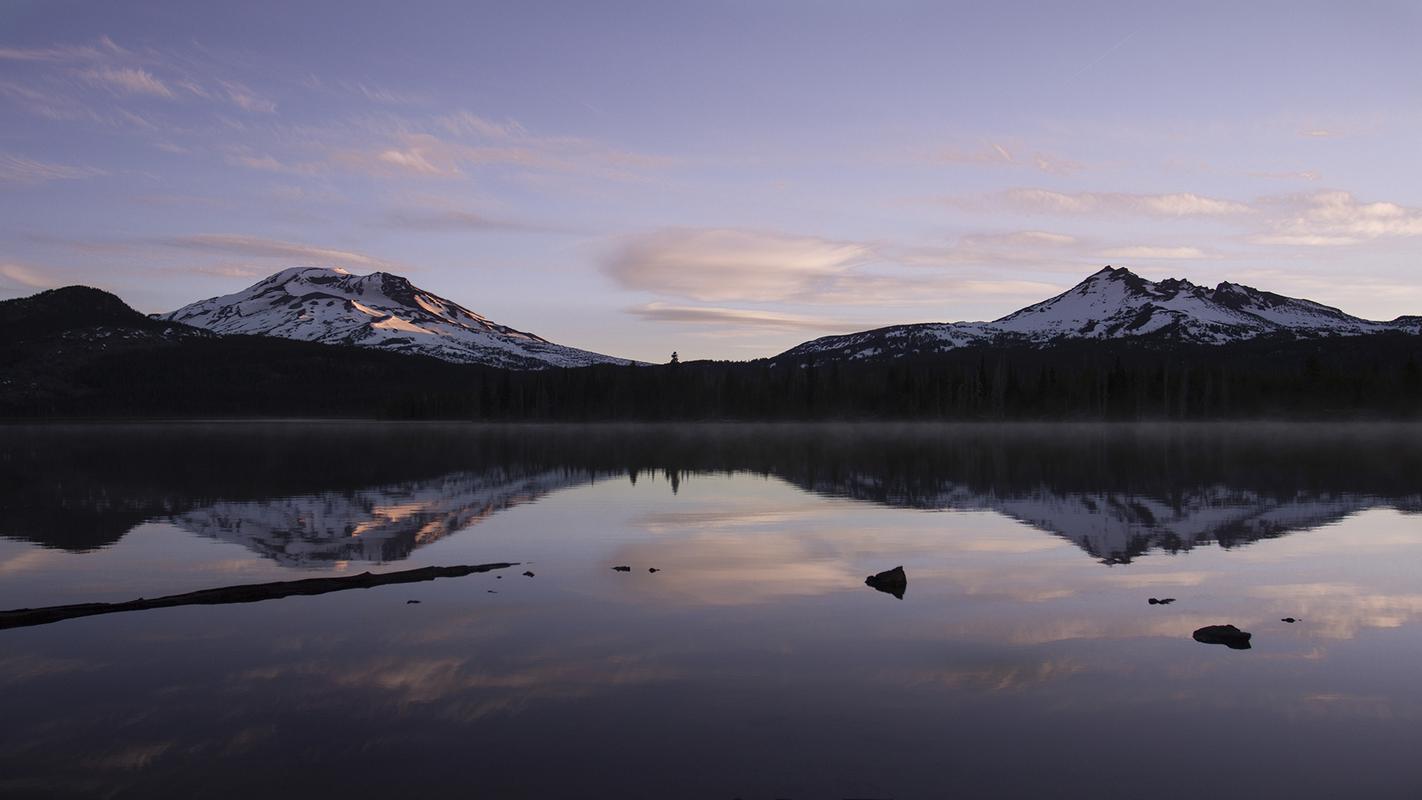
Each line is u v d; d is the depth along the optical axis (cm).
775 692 1357
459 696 1348
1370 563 2400
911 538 2862
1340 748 1159
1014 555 2539
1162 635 1673
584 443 10262
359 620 1795
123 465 6456
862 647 1593
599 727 1221
